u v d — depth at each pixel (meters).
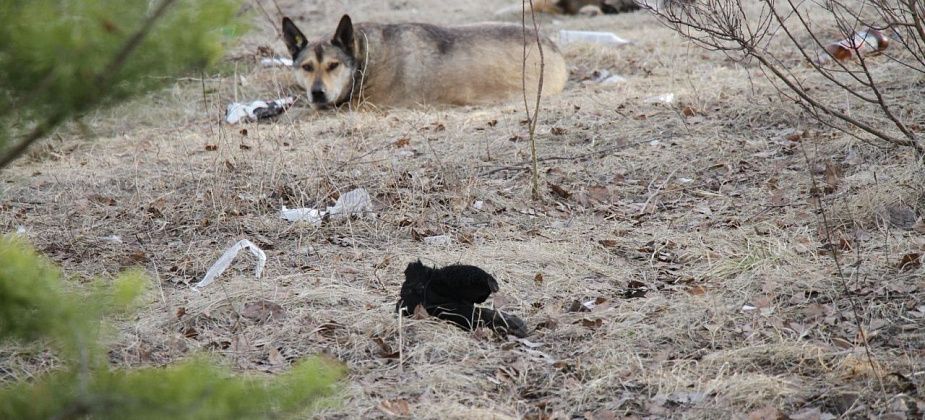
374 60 16.02
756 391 6.45
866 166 10.76
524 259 9.05
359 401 6.49
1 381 6.48
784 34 18.02
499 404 6.51
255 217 10.59
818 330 7.34
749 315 7.71
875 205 9.60
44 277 4.65
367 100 16.11
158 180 11.93
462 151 12.54
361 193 10.82
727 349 7.17
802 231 9.37
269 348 7.33
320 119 15.12
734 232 9.49
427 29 16.38
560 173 11.63
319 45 15.69
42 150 13.84
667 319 7.69
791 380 6.63
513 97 16.45
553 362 7.08
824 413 6.20
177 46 4.45
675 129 12.79
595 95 15.03
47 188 12.11
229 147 12.81
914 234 9.10
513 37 16.58
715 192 10.83
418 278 7.82
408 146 12.91
